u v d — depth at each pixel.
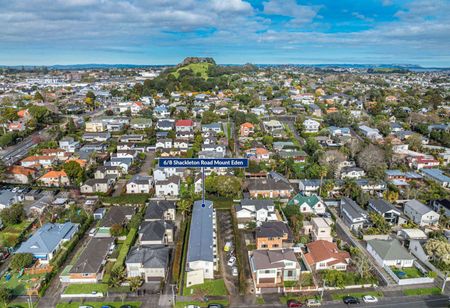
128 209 67.88
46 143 112.50
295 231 62.50
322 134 130.00
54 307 43.94
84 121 148.25
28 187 81.62
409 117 151.12
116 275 48.66
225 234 62.34
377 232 61.50
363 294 46.62
